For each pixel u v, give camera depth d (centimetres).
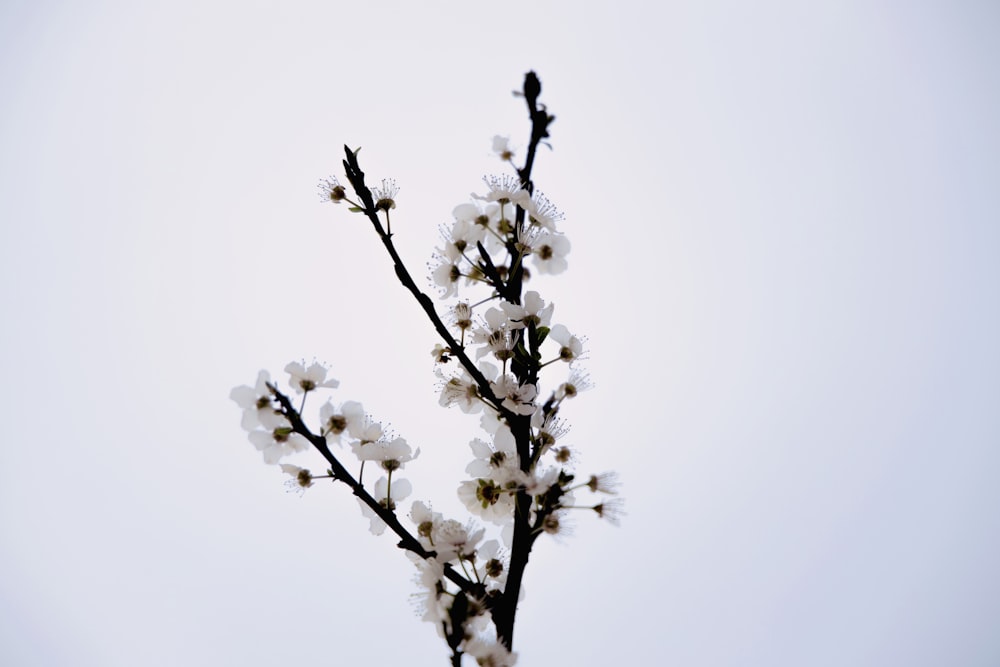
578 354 74
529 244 74
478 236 74
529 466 71
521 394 71
